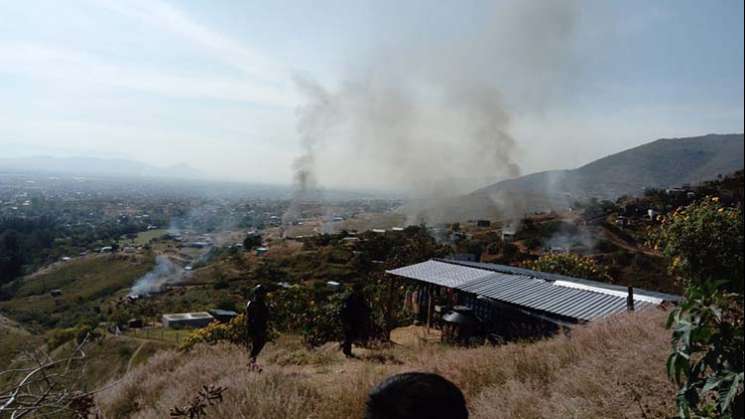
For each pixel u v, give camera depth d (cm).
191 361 1091
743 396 252
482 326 1467
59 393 476
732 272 919
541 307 1312
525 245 4197
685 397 272
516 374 714
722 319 261
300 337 1716
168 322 4816
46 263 8881
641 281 2738
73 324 5125
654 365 567
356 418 638
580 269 2008
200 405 622
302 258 6344
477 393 686
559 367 700
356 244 6194
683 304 268
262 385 754
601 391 555
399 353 1258
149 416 741
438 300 1881
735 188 2409
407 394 135
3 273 7869
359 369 909
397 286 1983
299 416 647
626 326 791
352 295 1258
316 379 904
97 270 8400
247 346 1440
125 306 5906
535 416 550
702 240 959
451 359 878
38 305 6369
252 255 7775
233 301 5394
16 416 420
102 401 929
